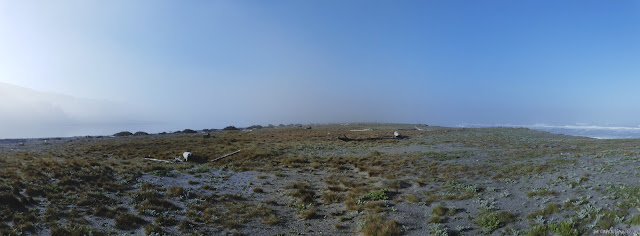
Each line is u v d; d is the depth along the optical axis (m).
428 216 17.80
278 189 25.22
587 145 39.34
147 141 57.16
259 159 38.62
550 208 16.28
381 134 72.44
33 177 23.06
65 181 22.59
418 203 20.12
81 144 51.84
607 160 26.23
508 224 15.46
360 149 47.91
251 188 25.45
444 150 42.31
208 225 17.44
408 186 24.70
